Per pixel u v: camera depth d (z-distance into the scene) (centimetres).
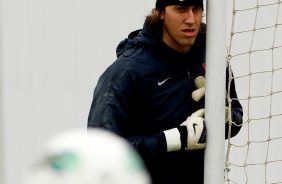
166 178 1026
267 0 1405
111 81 1005
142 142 984
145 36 1029
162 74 1012
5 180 1277
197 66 1037
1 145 1396
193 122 963
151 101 1012
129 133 1027
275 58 1441
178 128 976
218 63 941
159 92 1013
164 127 1017
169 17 982
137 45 1033
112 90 1000
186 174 1035
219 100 949
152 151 983
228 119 1029
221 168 959
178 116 1016
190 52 1028
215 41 935
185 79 1025
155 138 982
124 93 1000
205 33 1022
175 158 1023
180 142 966
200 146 957
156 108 1014
